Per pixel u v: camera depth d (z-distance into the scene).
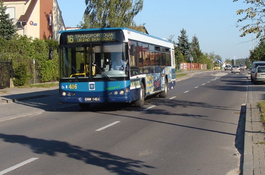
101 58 12.64
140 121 11.25
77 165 6.28
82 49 12.75
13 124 11.34
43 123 11.36
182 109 14.24
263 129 9.00
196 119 11.59
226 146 7.72
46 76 30.86
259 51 45.12
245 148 7.05
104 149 7.50
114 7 41.72
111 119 11.79
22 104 17.50
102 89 12.58
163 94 19.08
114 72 12.55
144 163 6.38
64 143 8.19
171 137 8.71
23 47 31.52
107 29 12.59
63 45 12.90
